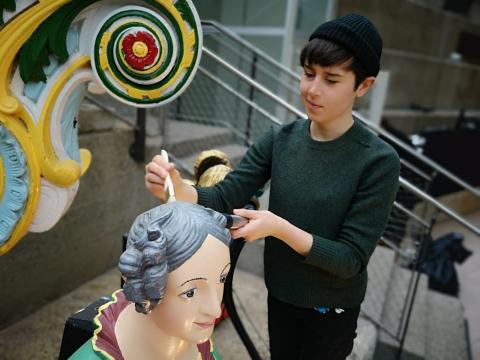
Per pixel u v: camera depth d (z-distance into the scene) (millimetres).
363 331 2115
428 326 2604
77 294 2127
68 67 1088
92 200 2141
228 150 3215
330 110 911
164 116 2506
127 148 2289
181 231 654
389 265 2871
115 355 777
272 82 3822
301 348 1156
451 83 7625
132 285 627
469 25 7840
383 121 4574
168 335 746
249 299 2334
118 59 1069
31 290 1916
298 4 3816
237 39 2658
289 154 1033
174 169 886
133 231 676
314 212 969
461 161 5855
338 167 956
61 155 1152
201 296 669
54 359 1673
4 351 1684
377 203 921
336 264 892
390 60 5902
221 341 1969
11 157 1081
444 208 1876
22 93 1079
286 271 1056
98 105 2086
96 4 1055
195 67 1108
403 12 5828
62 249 2035
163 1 1039
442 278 3451
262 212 839
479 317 3393
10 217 1117
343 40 846
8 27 1005
